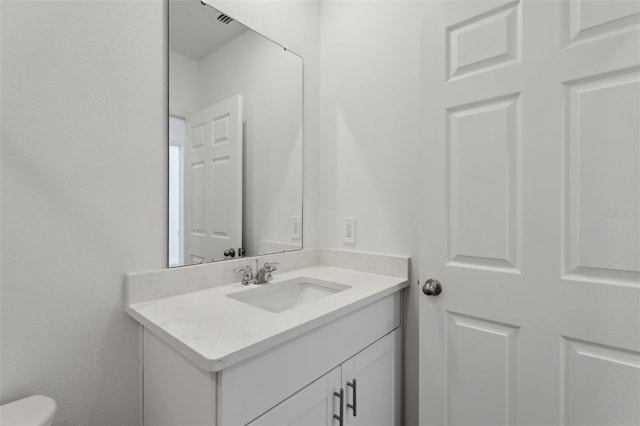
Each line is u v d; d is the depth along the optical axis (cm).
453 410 119
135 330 107
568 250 98
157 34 113
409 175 146
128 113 106
